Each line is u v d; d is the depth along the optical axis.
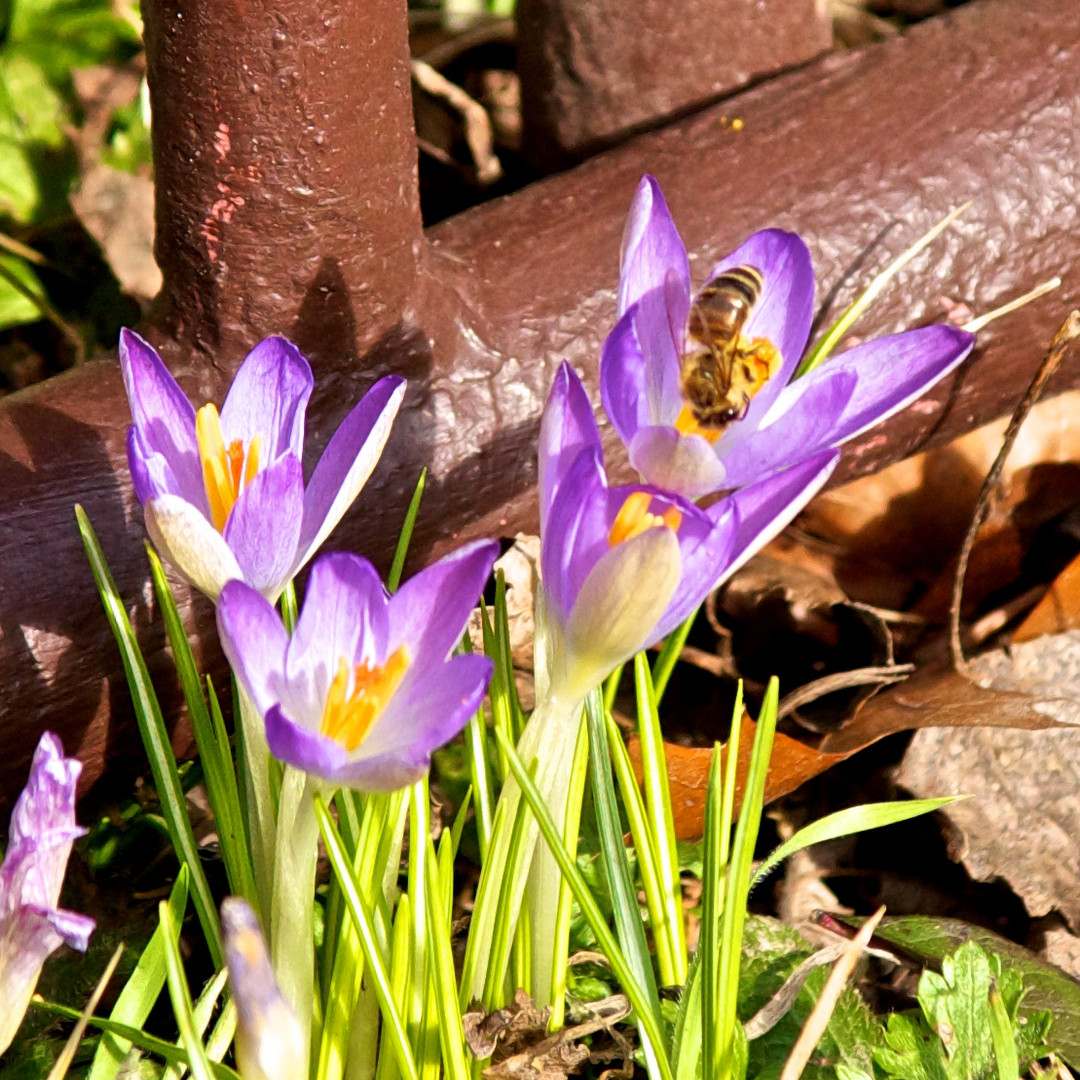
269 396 0.27
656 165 0.33
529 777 0.27
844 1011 0.29
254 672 0.25
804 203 0.33
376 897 0.28
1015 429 0.31
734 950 0.27
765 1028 0.28
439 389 0.31
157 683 0.31
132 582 0.30
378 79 0.30
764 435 0.27
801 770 0.32
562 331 0.32
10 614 0.29
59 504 0.30
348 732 0.25
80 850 0.31
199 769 0.32
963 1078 0.28
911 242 0.33
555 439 0.26
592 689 0.27
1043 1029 0.29
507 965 0.29
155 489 0.26
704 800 0.31
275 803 0.29
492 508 0.32
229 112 0.30
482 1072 0.28
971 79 0.34
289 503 0.26
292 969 0.27
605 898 0.31
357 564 0.25
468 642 0.31
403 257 0.31
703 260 0.33
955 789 0.33
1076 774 0.33
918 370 0.26
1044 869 0.33
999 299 0.34
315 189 0.30
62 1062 0.26
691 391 0.27
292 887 0.27
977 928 0.31
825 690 0.33
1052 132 0.34
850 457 0.34
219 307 0.31
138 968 0.28
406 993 0.28
